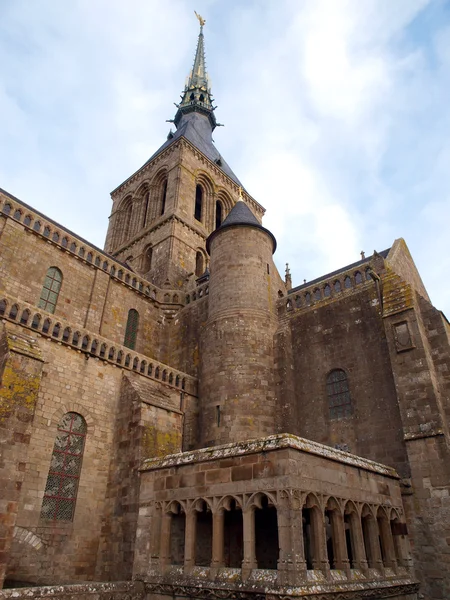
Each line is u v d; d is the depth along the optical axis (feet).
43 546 64.69
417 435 65.05
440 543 57.77
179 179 161.07
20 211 100.27
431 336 74.90
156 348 120.78
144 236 159.02
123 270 120.26
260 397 87.56
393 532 58.70
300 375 89.25
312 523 45.03
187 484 52.24
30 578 61.82
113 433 79.51
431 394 66.33
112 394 81.87
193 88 235.81
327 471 48.24
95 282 111.55
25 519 63.87
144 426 76.28
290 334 95.14
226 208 186.29
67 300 104.17
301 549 40.45
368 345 81.15
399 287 78.79
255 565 43.21
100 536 71.36
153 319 124.06
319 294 95.14
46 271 102.22
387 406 73.77
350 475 52.24
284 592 37.78
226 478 48.37
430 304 77.51
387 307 77.41
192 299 127.24
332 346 86.74
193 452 53.98
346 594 42.57
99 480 74.74
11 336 66.44
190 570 47.83
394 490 60.95
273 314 99.96
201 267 155.33
